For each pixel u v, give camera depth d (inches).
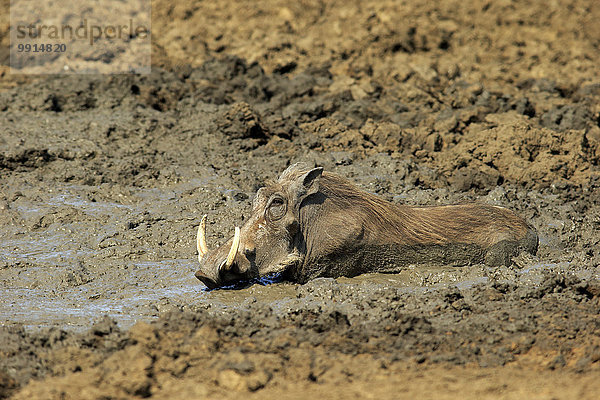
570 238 1478.8
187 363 906.7
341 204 1266.0
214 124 2078.0
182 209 1594.5
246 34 3083.2
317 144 1980.8
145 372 872.9
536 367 927.7
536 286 1164.5
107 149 1939.0
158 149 1969.7
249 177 1758.1
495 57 3034.0
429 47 3056.1
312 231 1247.5
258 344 956.6
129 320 1085.1
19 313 1126.4
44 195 1659.7
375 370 900.0
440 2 3353.8
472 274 1249.4
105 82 2283.5
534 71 2906.0
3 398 845.2
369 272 1289.4
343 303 1119.0
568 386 867.4
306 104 2215.8
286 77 2598.4
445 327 1035.9
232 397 836.6
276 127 2058.3
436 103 2313.0
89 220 1547.7
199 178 1763.0
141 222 1530.5
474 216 1323.8
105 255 1392.7
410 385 866.1
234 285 1230.3
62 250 1422.2
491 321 1039.0
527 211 1573.6
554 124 2132.1
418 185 1784.0
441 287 1194.6
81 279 1283.2
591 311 1083.3
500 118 2102.6
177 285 1256.8
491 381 878.4
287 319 1066.7
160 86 2390.5
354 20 3139.8
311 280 1226.0
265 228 1226.6
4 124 2055.9
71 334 997.8
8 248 1425.9
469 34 3152.1
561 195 1708.9
